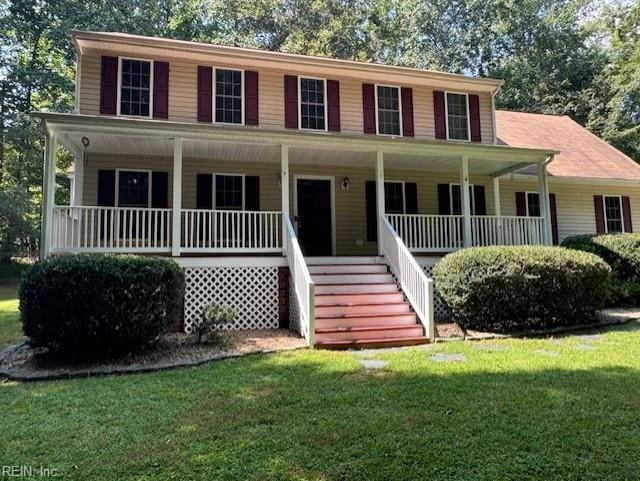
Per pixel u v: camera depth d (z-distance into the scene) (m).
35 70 20.83
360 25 26.25
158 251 8.79
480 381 5.18
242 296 9.23
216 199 11.70
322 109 12.24
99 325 6.36
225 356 6.69
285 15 24.88
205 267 9.05
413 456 3.31
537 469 3.11
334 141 9.76
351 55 25.28
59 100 21.66
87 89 10.54
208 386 5.14
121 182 11.07
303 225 12.37
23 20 21.58
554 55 25.28
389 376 5.48
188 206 11.43
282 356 6.66
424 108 13.18
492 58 27.52
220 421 4.02
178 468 3.16
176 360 6.52
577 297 8.73
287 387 5.04
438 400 4.50
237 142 9.41
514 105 25.75
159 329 6.80
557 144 15.91
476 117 13.56
